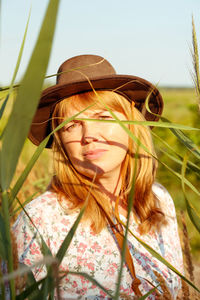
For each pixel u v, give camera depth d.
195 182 2.45
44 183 2.74
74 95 1.30
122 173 1.40
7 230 0.51
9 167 0.46
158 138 0.91
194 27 0.74
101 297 1.20
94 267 1.22
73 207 1.27
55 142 1.38
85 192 1.28
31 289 0.58
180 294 0.91
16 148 0.44
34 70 0.40
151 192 1.51
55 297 1.13
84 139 1.24
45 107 1.44
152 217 1.43
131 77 1.30
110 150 1.26
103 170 1.26
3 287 0.54
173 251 1.46
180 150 3.63
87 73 1.41
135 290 1.20
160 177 3.65
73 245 1.23
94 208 1.26
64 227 1.25
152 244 1.40
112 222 1.26
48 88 1.28
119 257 1.26
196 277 1.12
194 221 0.75
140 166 1.45
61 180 1.31
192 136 3.66
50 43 0.39
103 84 1.29
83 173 1.28
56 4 0.39
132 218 1.40
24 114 0.42
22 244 1.15
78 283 1.19
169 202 1.67
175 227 1.57
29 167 0.59
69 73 1.42
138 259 1.32
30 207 1.25
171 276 1.35
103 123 1.26
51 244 1.21
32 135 1.62
